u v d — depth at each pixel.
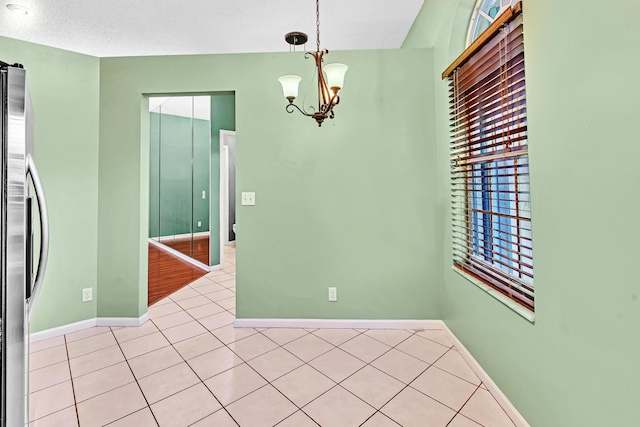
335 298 2.62
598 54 1.04
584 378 1.13
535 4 1.33
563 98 1.20
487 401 1.70
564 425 1.23
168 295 3.60
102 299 2.69
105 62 2.67
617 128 0.98
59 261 2.52
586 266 1.11
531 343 1.43
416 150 2.56
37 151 2.43
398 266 2.59
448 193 2.36
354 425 1.53
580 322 1.14
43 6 2.55
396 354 2.19
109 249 2.68
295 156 2.61
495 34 1.62
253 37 3.10
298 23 2.88
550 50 1.26
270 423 1.54
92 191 2.65
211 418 1.58
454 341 2.29
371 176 2.59
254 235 2.63
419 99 2.56
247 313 2.66
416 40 2.87
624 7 0.94
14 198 1.08
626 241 0.96
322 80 1.95
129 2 2.53
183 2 2.55
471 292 2.02
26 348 1.13
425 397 1.73
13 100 1.09
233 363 2.09
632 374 0.95
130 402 1.70
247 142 2.62
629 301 0.95
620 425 0.99
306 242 2.62
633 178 0.93
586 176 1.10
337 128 2.60
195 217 5.18
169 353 2.22
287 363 2.08
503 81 1.57
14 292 1.09
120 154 2.67
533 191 1.40
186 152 5.42
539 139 1.35
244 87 2.62
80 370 2.00
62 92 2.52
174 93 2.68
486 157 1.79
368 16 2.80
